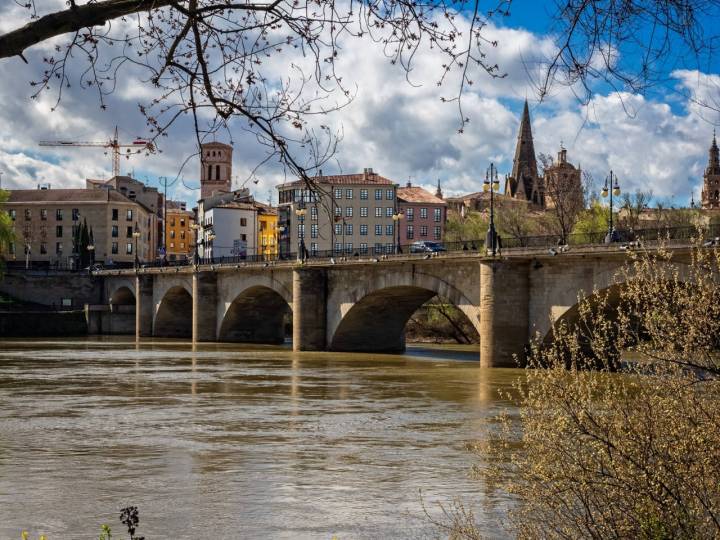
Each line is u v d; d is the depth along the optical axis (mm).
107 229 177625
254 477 22547
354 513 18781
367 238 152000
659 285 11828
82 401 39719
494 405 38031
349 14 7836
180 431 30516
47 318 123375
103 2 7539
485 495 20188
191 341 105250
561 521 11266
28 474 22969
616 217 98812
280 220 149500
